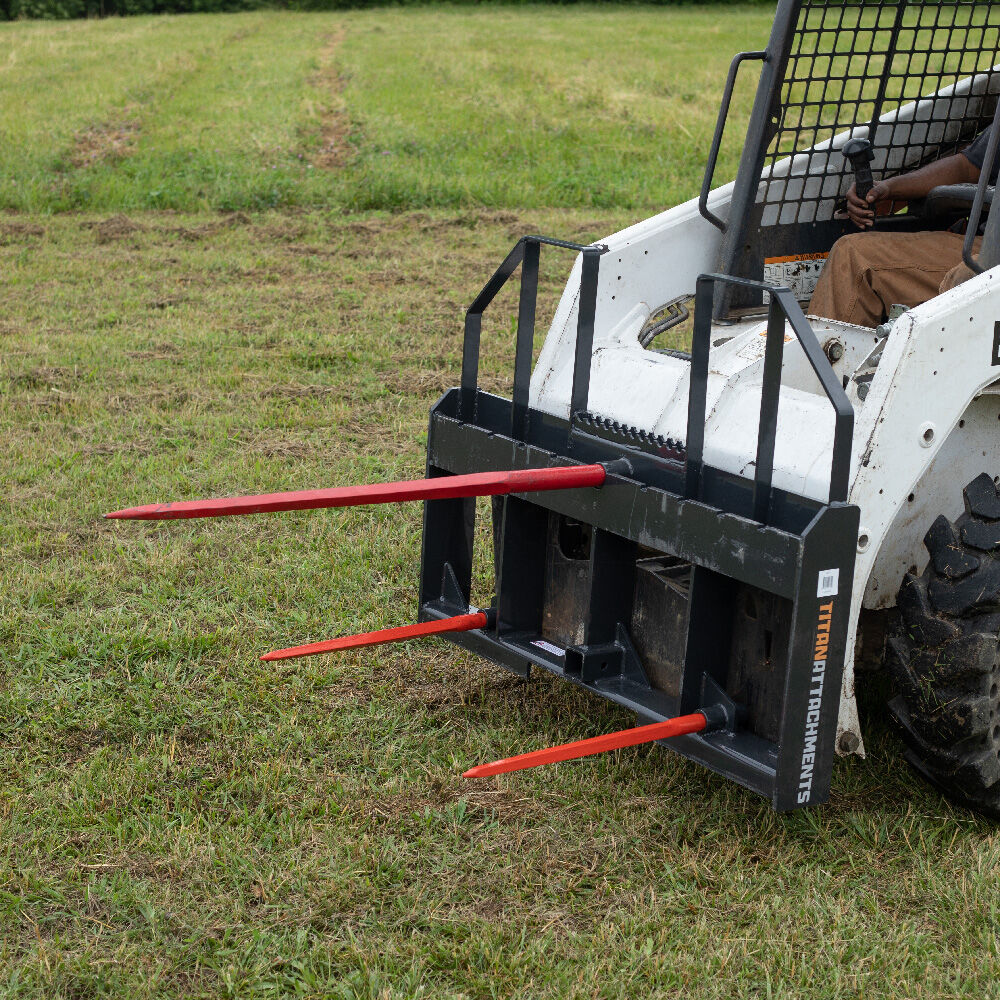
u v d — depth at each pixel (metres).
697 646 3.05
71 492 5.35
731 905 2.87
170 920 2.80
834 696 2.88
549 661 3.44
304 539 4.86
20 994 2.59
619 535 3.17
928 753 3.12
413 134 15.44
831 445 2.97
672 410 3.34
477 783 3.33
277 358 7.41
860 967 2.67
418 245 10.78
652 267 3.86
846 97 5.90
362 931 2.79
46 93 20.23
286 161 13.99
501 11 49.94
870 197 3.93
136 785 3.30
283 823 3.15
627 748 3.53
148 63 26.03
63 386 6.82
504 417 3.58
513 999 2.57
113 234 11.02
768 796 2.88
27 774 3.36
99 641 4.05
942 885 2.94
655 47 29.31
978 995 2.60
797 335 2.75
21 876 2.95
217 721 3.63
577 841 3.10
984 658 2.95
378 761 3.44
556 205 12.57
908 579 3.11
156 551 4.73
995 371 2.98
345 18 47.16
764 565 2.80
